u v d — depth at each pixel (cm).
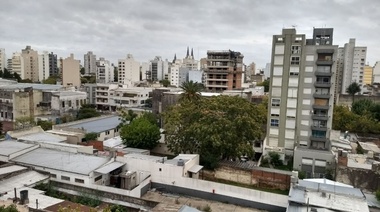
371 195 3475
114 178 3441
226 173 3916
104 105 10019
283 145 5362
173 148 4425
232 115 4384
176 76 16950
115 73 17688
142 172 3534
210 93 7662
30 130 4725
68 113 7669
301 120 5222
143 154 4153
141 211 2936
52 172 3366
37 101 7638
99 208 2938
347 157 4006
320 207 2561
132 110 7550
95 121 6419
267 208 3095
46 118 7050
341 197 2733
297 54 5134
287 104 5281
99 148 4572
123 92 9694
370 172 3669
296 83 5194
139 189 3166
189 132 4144
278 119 5366
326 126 5088
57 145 3994
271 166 4950
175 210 2833
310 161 4659
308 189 2866
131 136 4734
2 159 3578
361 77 12250
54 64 16900
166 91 7250
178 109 4669
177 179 3425
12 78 12675
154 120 6016
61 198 3144
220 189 3275
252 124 4281
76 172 3256
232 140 4006
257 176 3750
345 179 3788
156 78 19238
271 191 3603
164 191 3462
